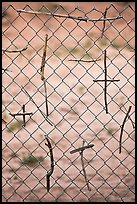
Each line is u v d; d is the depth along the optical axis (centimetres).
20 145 683
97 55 1096
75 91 916
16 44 1167
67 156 649
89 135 725
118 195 539
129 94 885
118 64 1030
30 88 924
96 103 858
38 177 591
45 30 1253
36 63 1045
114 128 745
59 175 597
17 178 585
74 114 812
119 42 1166
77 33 1231
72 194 552
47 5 1337
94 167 617
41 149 671
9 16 1273
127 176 588
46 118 494
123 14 1303
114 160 635
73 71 1013
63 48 1136
